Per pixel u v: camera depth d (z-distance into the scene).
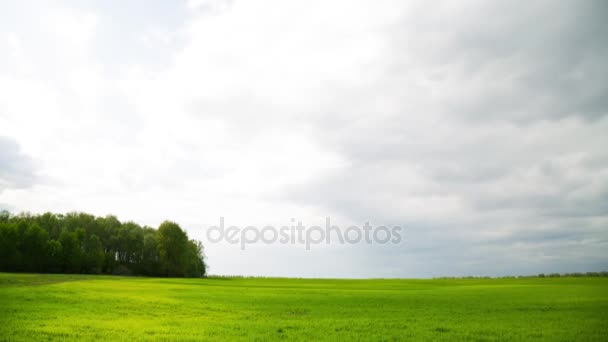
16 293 44.12
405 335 26.45
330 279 155.38
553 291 63.38
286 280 136.12
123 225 155.38
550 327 29.64
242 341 23.86
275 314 36.34
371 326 29.81
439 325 30.42
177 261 136.75
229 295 54.38
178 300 45.66
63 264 116.19
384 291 68.69
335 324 30.52
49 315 31.20
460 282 115.00
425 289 75.44
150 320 30.97
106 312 34.06
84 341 23.03
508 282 105.06
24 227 111.88
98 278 88.12
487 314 36.72
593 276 134.50
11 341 22.64
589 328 29.23
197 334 25.72
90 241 127.12
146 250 143.25
